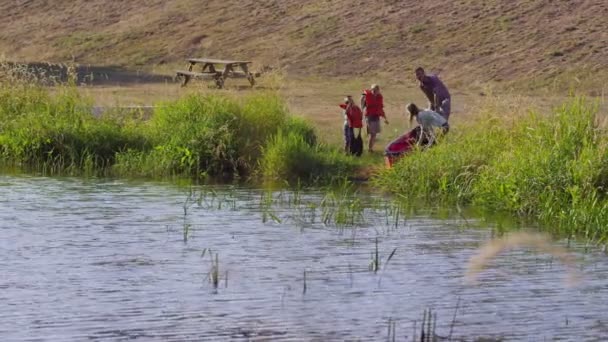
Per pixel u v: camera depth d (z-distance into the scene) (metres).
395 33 54.50
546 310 17.16
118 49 61.12
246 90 44.22
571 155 25.05
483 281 18.67
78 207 24.73
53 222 23.08
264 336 15.84
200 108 31.52
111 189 27.17
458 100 42.12
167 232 22.25
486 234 22.31
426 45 52.72
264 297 17.70
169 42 60.38
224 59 56.62
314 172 28.80
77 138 31.22
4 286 18.19
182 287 18.20
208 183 28.38
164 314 16.78
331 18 57.84
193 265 19.62
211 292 17.94
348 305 17.30
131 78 51.88
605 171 24.23
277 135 29.78
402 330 16.17
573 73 46.75
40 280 18.56
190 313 16.84
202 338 15.72
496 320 16.66
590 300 17.66
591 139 25.38
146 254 20.41
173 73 54.06
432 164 26.75
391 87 47.62
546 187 24.30
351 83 49.16
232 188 27.55
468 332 16.12
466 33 52.75
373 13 57.19
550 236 22.20
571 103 27.61
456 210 24.88
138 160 30.05
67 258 20.05
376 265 19.48
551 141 25.80
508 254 20.50
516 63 48.69
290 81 49.00
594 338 15.92
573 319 16.73
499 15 53.59
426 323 16.47
